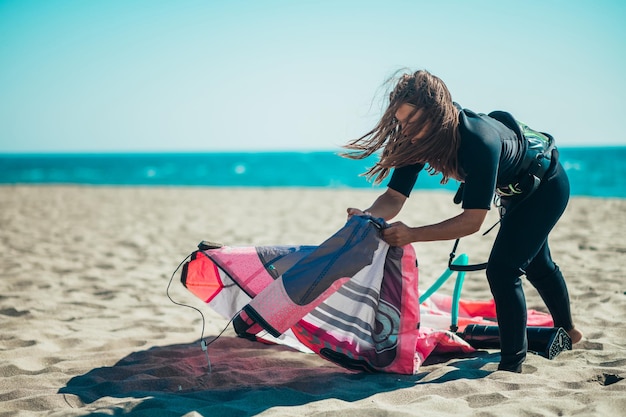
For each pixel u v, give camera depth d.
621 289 4.82
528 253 2.84
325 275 2.81
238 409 2.52
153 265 6.68
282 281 2.79
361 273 2.96
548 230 2.87
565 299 3.26
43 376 3.09
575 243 7.45
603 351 3.23
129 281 5.77
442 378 2.86
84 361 3.35
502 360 2.92
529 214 2.82
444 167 2.73
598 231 8.56
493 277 2.87
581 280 5.16
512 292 2.84
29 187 23.12
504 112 2.90
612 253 6.63
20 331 3.97
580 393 2.48
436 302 4.06
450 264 3.02
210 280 3.33
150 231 9.75
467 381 2.71
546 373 2.88
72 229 10.03
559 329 3.16
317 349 3.05
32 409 2.64
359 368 3.00
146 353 3.51
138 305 4.83
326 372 3.09
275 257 3.16
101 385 2.94
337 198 16.66
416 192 18.88
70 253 7.49
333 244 2.88
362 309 2.99
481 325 3.43
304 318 3.06
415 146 2.65
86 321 4.32
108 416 2.44
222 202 15.80
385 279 2.98
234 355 3.46
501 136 2.69
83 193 19.66
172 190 21.38
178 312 4.60
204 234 9.29
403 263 2.94
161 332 4.06
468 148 2.61
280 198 16.94
